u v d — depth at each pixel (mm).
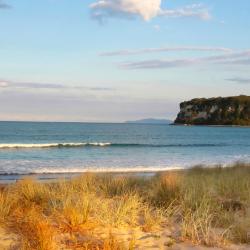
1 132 81250
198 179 14711
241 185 12883
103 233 7008
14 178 20359
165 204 9719
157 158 35375
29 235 6254
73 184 11750
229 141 77312
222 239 7160
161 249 6500
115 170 25250
